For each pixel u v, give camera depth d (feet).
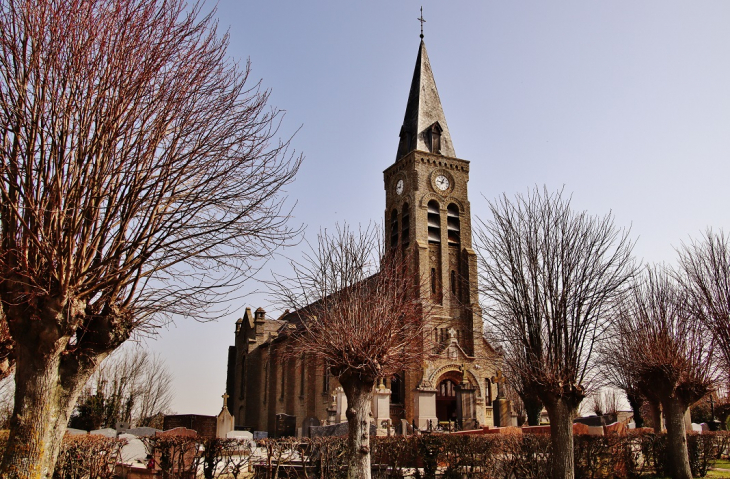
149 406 271.69
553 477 62.80
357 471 56.70
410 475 69.41
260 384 233.55
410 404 170.60
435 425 142.41
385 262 81.51
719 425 158.71
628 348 91.09
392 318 64.80
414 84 217.15
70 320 36.70
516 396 189.57
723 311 85.30
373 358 59.47
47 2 37.14
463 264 195.52
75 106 36.96
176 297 43.11
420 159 199.00
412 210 194.39
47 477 35.86
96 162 37.17
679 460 78.89
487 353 174.70
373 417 123.85
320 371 176.55
